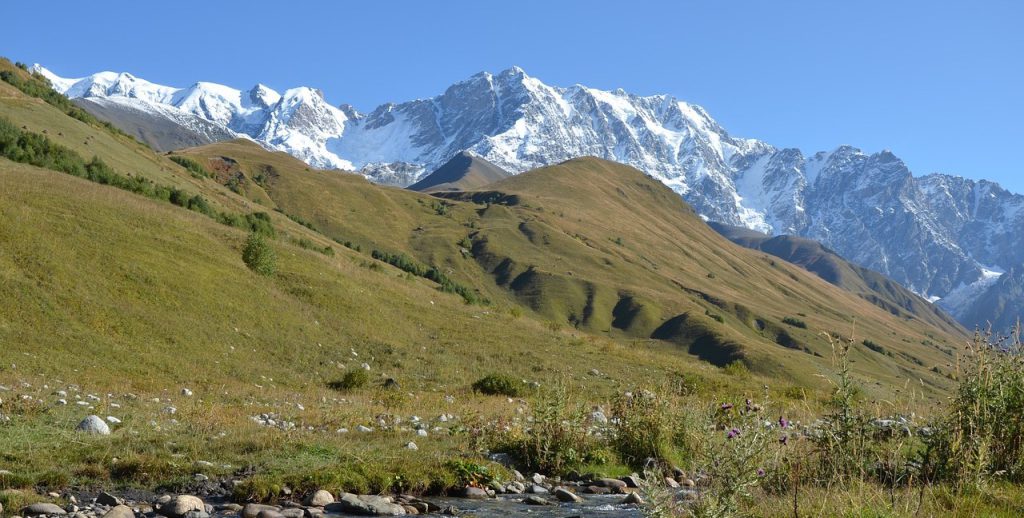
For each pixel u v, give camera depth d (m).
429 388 37.22
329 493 12.91
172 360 33.91
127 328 35.66
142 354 33.34
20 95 110.31
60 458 14.01
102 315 35.69
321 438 17.59
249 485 12.78
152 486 13.15
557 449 16.86
